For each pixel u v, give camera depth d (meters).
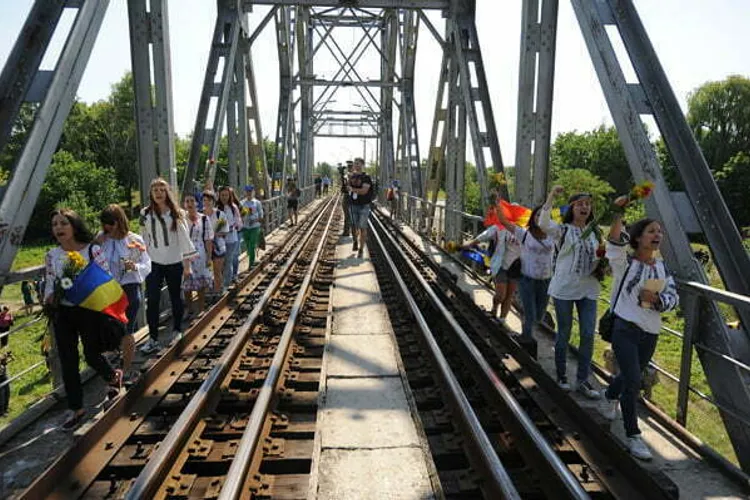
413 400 4.76
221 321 7.07
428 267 11.72
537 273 5.68
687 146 4.48
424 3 12.69
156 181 5.87
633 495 3.21
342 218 30.30
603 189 44.16
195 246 7.10
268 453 3.85
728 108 49.62
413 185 24.66
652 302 3.70
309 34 34.66
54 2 4.87
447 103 13.66
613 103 4.95
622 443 3.59
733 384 3.87
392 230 20.33
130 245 5.09
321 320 7.57
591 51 5.32
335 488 3.44
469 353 5.55
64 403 4.65
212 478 3.54
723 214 4.25
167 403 4.58
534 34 7.87
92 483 3.37
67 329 4.17
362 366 5.70
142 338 6.38
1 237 3.99
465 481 3.50
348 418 4.45
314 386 5.21
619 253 3.93
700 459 3.85
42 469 3.65
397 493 3.39
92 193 43.44
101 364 4.30
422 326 6.40
